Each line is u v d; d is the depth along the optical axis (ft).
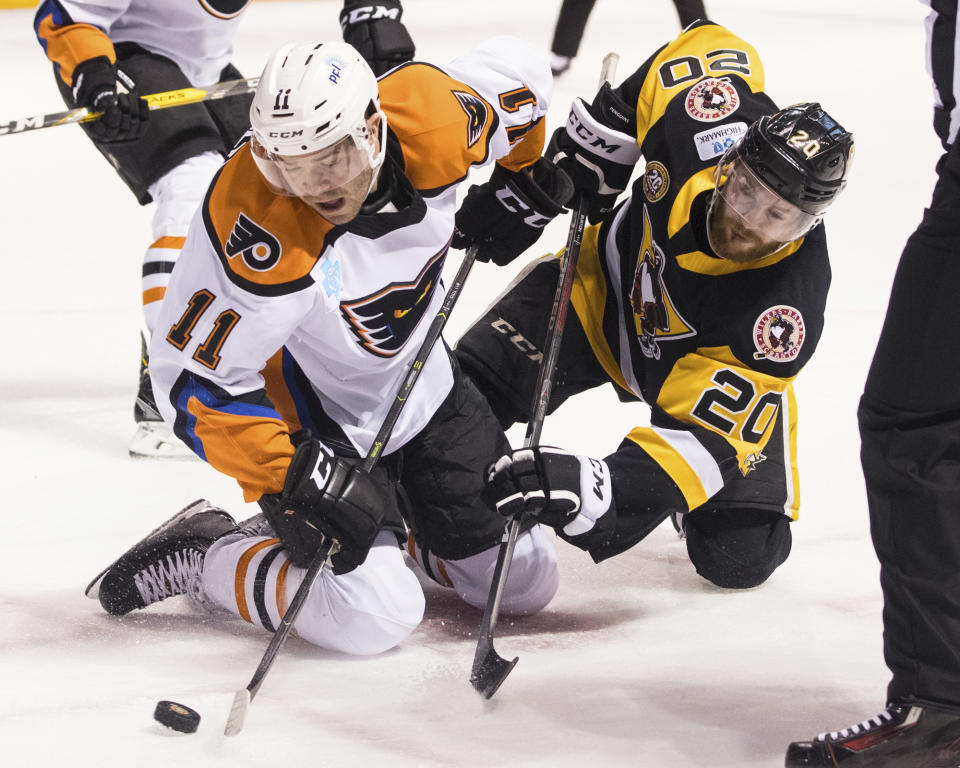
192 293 26.61
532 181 33.81
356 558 27.66
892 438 23.20
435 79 29.55
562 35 102.68
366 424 31.04
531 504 27.63
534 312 35.83
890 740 22.97
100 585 31.09
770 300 29.30
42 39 40.45
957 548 22.75
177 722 24.54
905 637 23.12
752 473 32.76
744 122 31.40
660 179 31.91
